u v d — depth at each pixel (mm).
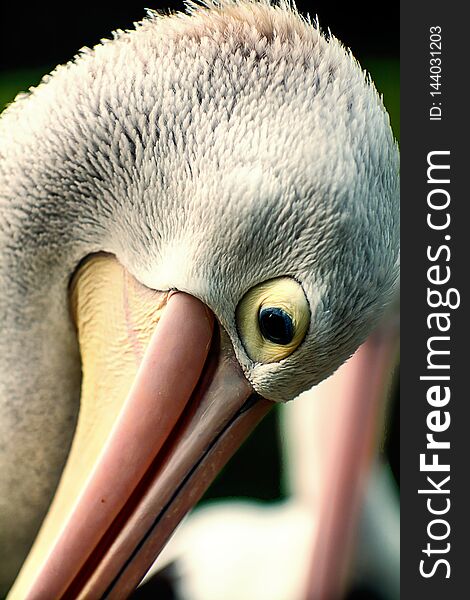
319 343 3539
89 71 3732
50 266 3920
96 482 3746
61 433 4148
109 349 3912
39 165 3771
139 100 3596
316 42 3559
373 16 12164
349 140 3410
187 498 3844
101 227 3795
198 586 7336
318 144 3395
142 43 3688
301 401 6797
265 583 7145
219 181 3475
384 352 6125
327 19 12203
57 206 3803
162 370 3711
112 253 3846
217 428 3811
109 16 12672
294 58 3498
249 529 7562
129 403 3738
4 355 4023
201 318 3693
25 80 12000
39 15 12602
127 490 3750
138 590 7434
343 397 6156
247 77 3488
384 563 7305
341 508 6094
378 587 7309
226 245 3518
